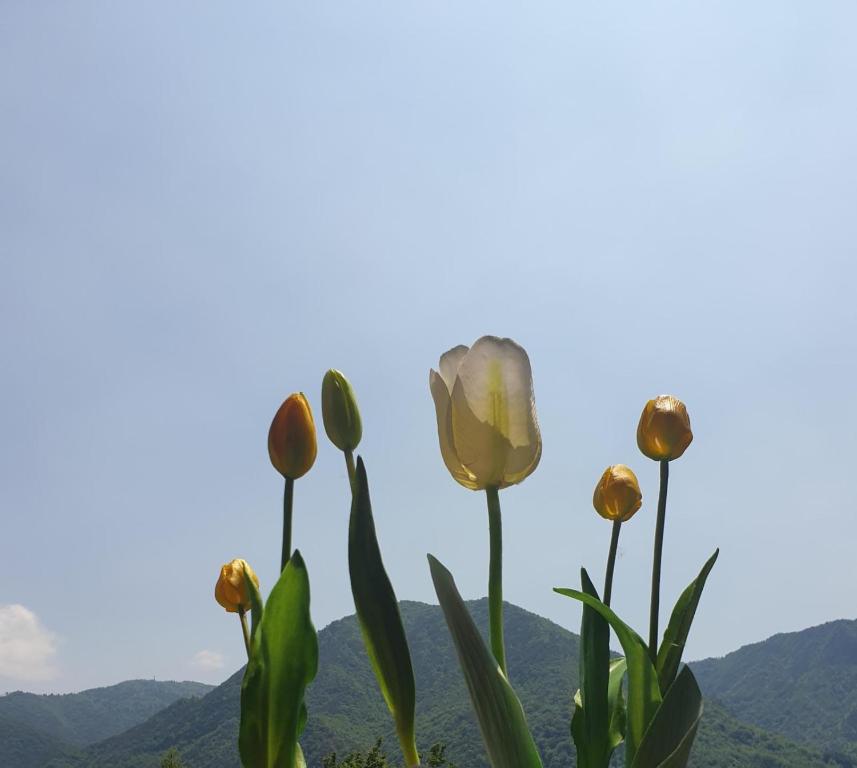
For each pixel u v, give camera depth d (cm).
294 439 188
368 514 177
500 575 183
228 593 219
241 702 166
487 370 185
